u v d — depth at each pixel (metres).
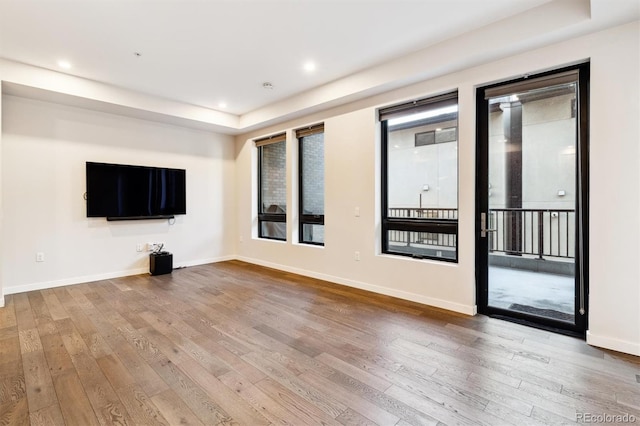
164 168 5.18
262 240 5.66
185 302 3.61
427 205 3.78
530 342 2.57
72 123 4.35
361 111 4.09
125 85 4.19
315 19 2.72
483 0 2.47
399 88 3.70
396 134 4.03
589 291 2.54
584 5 2.34
